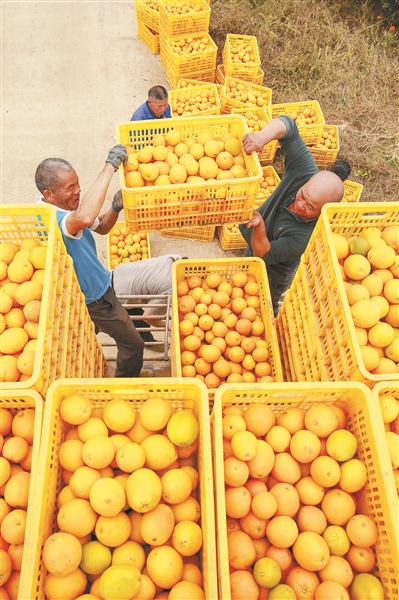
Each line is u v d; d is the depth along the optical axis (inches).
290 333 109.7
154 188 110.6
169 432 69.7
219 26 303.7
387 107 278.1
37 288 82.4
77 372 100.3
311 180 117.3
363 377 75.8
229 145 125.6
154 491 63.1
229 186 114.8
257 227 127.3
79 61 279.6
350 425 76.7
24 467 69.1
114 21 302.4
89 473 65.7
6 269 86.3
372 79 286.8
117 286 161.2
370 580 63.9
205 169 119.7
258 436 75.2
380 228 98.5
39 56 279.7
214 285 125.8
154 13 261.6
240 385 70.7
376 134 264.1
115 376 153.4
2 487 66.5
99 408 75.7
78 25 297.3
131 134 128.3
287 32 305.6
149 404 71.2
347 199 226.2
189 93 240.8
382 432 68.6
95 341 123.3
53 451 67.5
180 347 118.0
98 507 61.4
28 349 77.2
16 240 93.4
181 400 76.2
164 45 265.0
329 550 66.6
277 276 151.2
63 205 114.2
